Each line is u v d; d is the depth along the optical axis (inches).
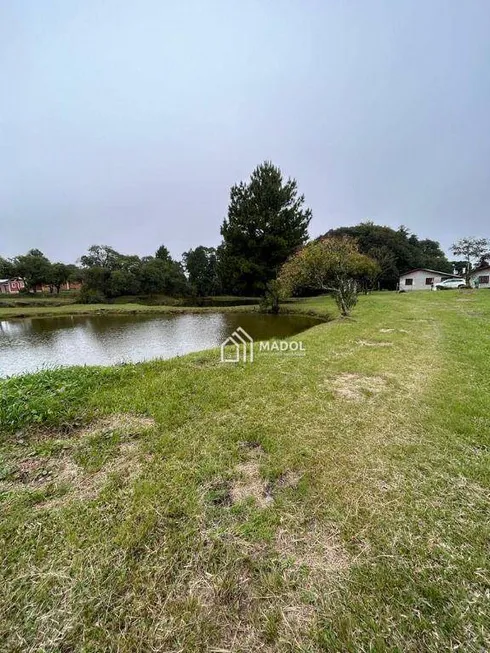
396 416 110.1
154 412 116.3
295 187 823.1
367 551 56.3
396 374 159.0
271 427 103.4
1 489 74.7
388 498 69.5
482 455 85.9
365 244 1216.2
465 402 120.7
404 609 46.6
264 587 50.1
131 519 63.8
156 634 43.6
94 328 518.0
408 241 1515.7
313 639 43.0
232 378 155.6
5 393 124.6
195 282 1421.0
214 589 49.7
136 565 53.6
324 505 67.7
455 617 45.4
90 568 53.0
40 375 152.9
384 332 284.8
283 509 66.9
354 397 128.9
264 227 796.6
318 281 430.9
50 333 472.1
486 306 458.0
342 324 346.6
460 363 177.5
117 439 97.3
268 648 42.1
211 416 112.9
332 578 51.4
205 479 77.4
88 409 119.5
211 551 56.3
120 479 77.4
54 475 80.2
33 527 62.2
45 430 104.7
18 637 43.5
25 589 49.8
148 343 381.7
